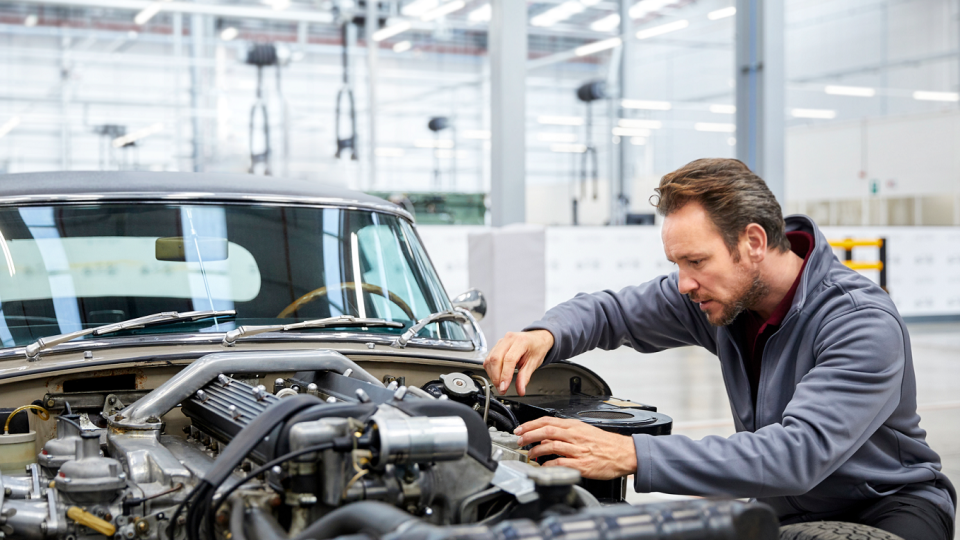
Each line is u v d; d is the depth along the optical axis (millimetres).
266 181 2498
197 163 19250
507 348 1993
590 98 16359
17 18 20844
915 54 21250
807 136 19453
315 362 1855
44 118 19453
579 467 1581
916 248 13031
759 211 1800
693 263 1818
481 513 1416
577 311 2250
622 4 19531
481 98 23750
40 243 2119
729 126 22312
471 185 25359
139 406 1771
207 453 1729
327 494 1306
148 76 22172
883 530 1678
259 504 1375
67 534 1447
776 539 1265
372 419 1312
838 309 1839
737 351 2084
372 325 2242
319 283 2277
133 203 2246
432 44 23734
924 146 17031
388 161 24578
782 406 1922
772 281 1920
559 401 2146
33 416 1900
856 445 1710
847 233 12484
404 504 1343
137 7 13523
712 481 1599
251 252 2258
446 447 1308
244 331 2041
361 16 14297
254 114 13961
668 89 25125
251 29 21641
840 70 23000
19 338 1963
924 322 13172
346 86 13633
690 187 1793
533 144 24719
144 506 1451
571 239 10961
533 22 21156
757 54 9570
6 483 1550
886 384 1722
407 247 2580
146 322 2010
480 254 6992
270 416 1376
